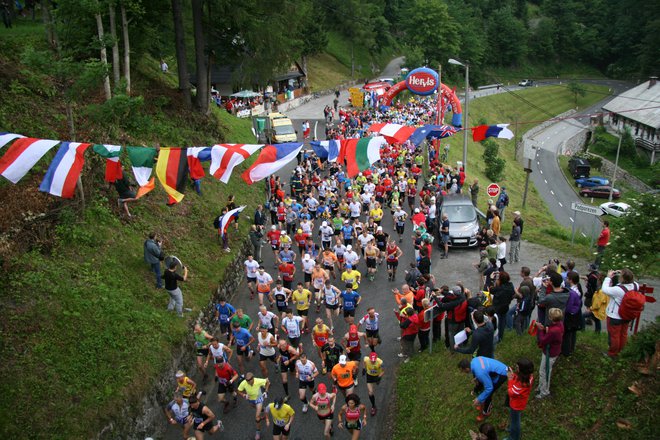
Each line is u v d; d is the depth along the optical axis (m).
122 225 16.14
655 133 60.94
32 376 10.41
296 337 13.89
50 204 14.49
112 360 11.68
